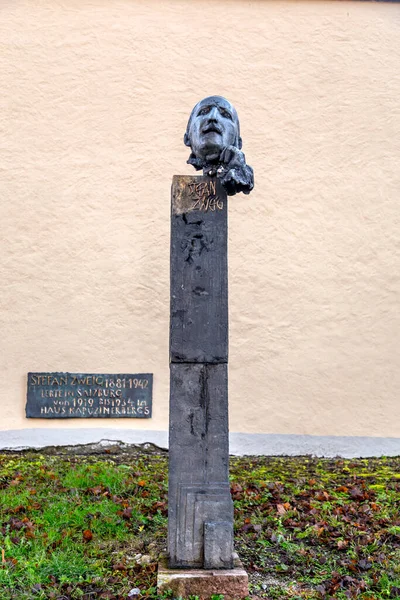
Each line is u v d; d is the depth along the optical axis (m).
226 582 4.06
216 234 4.39
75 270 7.79
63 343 7.68
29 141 7.92
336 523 5.30
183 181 4.44
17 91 7.98
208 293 4.35
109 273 7.82
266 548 4.86
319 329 7.93
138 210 7.92
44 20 8.09
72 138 7.96
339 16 8.36
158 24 8.20
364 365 7.93
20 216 7.81
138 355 7.73
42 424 7.55
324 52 8.30
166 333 7.79
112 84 8.07
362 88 8.27
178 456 4.25
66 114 7.98
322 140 8.17
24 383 7.59
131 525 5.16
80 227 7.85
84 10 8.15
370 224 8.11
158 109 8.07
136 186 7.95
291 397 7.82
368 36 8.35
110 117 8.02
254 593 4.20
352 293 8.01
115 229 7.88
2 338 7.64
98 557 4.64
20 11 8.09
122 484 6.05
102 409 7.62
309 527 5.19
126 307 7.79
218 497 4.22
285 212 8.05
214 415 4.28
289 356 7.87
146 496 5.78
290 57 8.27
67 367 7.66
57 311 7.72
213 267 4.37
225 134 4.53
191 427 4.27
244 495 5.86
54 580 4.30
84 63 8.07
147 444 7.55
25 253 7.77
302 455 7.73
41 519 5.19
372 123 8.23
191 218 4.41
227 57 8.22
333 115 8.22
